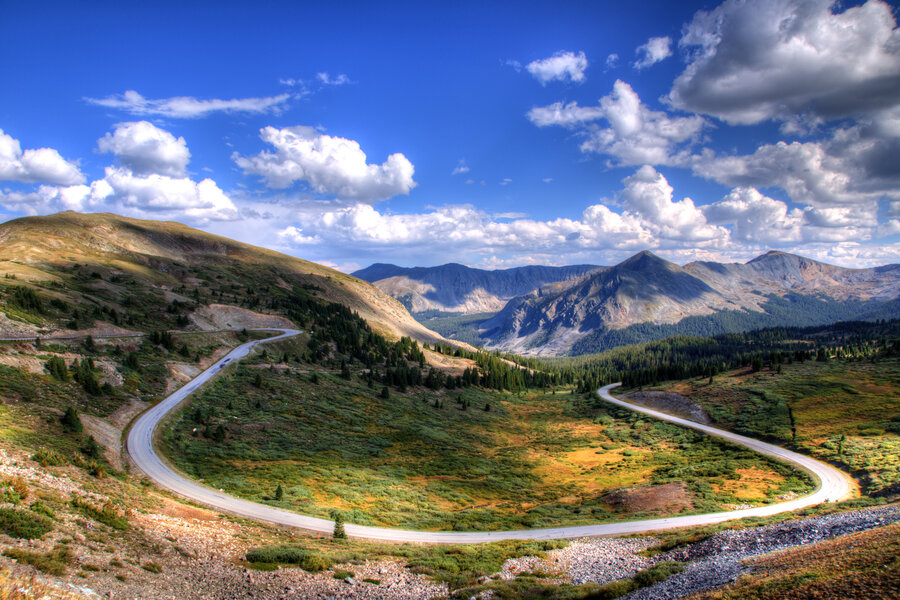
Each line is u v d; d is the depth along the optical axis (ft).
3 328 293.23
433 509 197.47
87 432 190.19
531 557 119.44
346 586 89.66
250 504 160.04
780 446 307.78
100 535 84.94
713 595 62.54
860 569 55.42
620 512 188.75
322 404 375.04
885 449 254.27
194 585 77.25
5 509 75.97
